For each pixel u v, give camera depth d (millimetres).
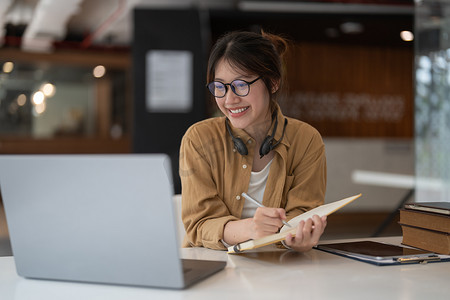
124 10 8594
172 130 6285
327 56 10328
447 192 4828
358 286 1125
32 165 1141
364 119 10492
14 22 9359
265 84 1667
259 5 7266
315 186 1795
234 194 1760
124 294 1080
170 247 1078
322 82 10328
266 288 1107
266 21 7887
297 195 1753
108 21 9500
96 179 1098
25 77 11359
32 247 1205
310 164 1812
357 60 10438
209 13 7035
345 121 10414
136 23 6285
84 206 1126
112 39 11117
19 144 11172
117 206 1099
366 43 10172
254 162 1797
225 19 7391
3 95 11266
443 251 1467
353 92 10438
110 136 12055
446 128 4832
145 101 6270
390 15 7637
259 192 1787
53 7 8180
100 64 11562
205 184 1736
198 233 1642
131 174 1068
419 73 4910
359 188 8141
